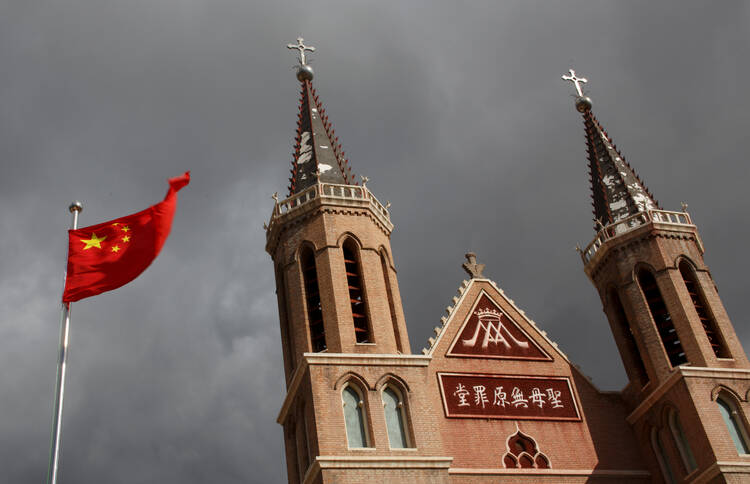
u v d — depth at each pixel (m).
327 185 55.62
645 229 55.81
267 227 56.81
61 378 33.09
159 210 35.66
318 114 62.75
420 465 44.09
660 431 50.09
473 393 50.03
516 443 48.88
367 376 46.91
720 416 47.88
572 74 67.62
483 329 53.31
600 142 63.28
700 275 54.72
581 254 59.00
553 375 52.38
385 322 50.31
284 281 53.56
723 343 51.88
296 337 50.44
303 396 47.12
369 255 53.00
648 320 53.12
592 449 49.91
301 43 67.62
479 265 56.97
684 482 47.75
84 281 35.12
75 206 36.88
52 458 31.27
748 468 45.78
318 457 43.16
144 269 35.19
